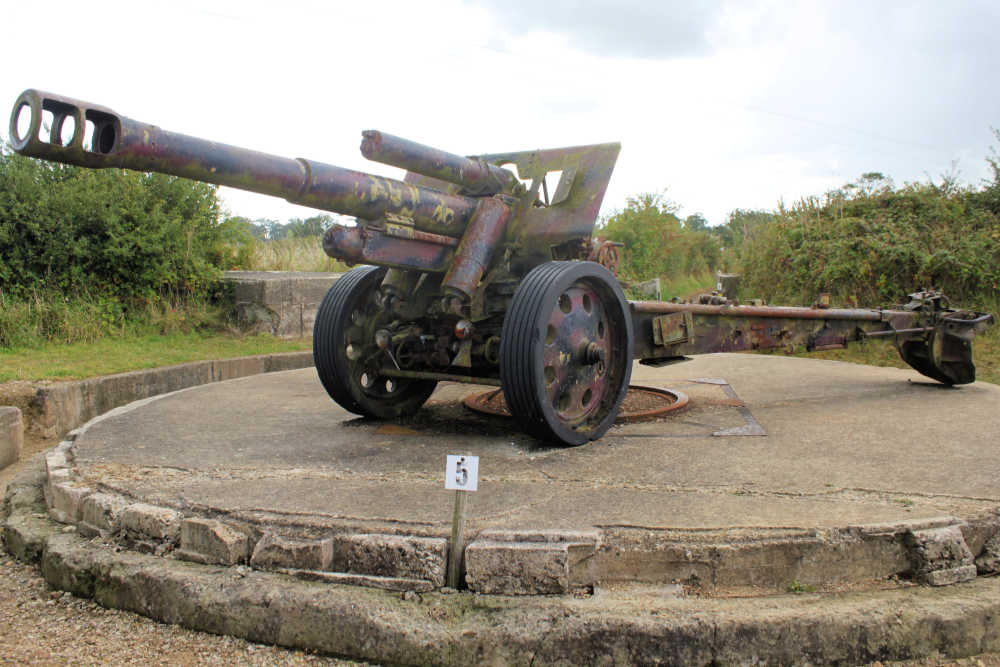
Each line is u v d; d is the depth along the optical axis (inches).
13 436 201.9
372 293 195.2
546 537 109.3
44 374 260.2
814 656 99.3
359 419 200.2
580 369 170.1
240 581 110.7
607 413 175.6
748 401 224.5
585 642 98.0
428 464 152.2
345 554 111.8
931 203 457.1
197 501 126.9
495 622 100.2
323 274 450.9
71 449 164.6
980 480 136.8
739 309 211.6
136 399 271.3
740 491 130.5
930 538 111.6
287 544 113.3
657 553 108.4
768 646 98.6
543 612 101.3
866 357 352.8
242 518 120.6
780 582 108.9
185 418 200.8
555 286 157.2
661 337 191.0
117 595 116.1
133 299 388.2
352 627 102.3
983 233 416.8
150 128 123.9
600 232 799.1
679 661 97.8
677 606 101.6
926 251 416.5
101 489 136.8
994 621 104.3
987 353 330.3
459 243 181.0
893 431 179.6
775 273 482.0
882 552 111.8
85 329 348.2
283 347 364.2
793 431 180.7
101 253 374.6
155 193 415.8
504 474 143.4
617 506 122.3
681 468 146.8
